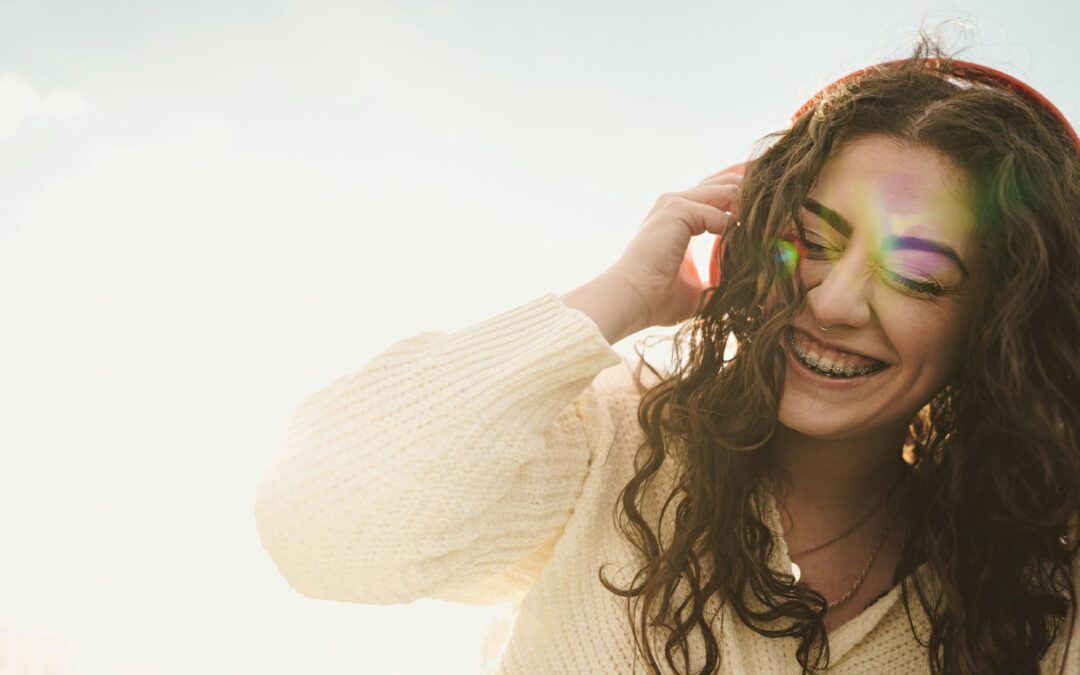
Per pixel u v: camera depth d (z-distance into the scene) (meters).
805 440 1.13
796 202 1.02
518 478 1.06
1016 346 1.02
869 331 1.01
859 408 1.04
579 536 1.08
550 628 1.08
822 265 1.03
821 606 1.07
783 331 1.04
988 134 1.00
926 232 0.99
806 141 1.06
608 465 1.15
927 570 1.13
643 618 1.04
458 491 0.98
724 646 1.05
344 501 0.97
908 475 1.19
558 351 1.02
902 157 1.00
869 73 1.10
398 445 0.99
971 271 1.02
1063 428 1.05
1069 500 1.06
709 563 1.09
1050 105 1.11
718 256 1.21
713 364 1.14
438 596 1.08
